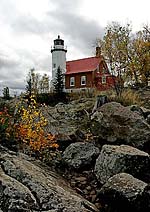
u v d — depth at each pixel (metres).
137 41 33.84
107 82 33.50
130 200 4.86
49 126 9.35
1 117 7.11
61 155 7.27
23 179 4.95
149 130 8.02
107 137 8.24
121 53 30.55
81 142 7.57
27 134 7.02
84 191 5.87
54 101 21.48
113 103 8.98
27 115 7.55
